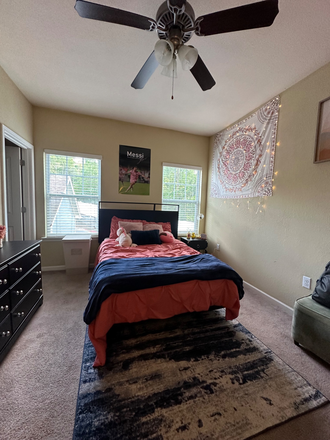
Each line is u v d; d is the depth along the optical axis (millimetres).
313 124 2049
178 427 1034
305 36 1593
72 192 3359
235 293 1844
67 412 1098
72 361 1453
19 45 1789
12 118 2373
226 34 1583
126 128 3492
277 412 1130
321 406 1179
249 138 2945
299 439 1007
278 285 2455
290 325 2016
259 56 1828
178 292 1661
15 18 1514
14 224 2891
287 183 2342
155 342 1669
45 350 1552
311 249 2080
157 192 3795
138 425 1037
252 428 1044
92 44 1767
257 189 2779
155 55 1275
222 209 3602
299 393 1255
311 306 1628
